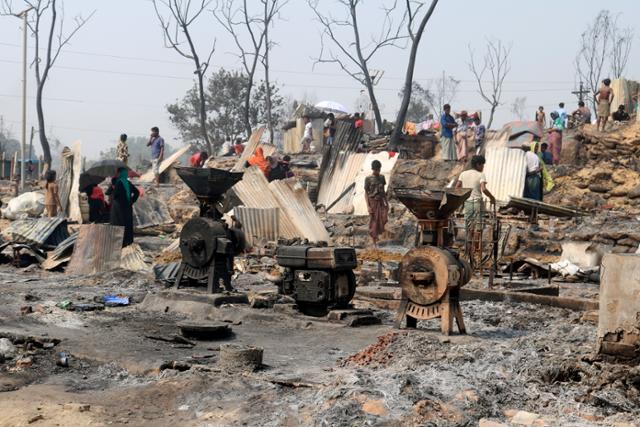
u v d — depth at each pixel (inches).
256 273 652.7
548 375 284.4
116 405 288.2
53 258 657.6
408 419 246.2
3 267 678.5
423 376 286.8
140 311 465.1
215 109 2409.0
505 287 530.0
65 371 336.8
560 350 306.0
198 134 2388.0
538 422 243.9
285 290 436.1
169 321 434.9
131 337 386.3
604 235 721.6
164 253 740.7
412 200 372.5
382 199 796.6
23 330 399.5
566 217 839.7
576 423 243.9
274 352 356.2
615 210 933.2
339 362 331.6
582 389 273.1
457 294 371.6
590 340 324.2
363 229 888.3
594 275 630.5
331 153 1108.5
